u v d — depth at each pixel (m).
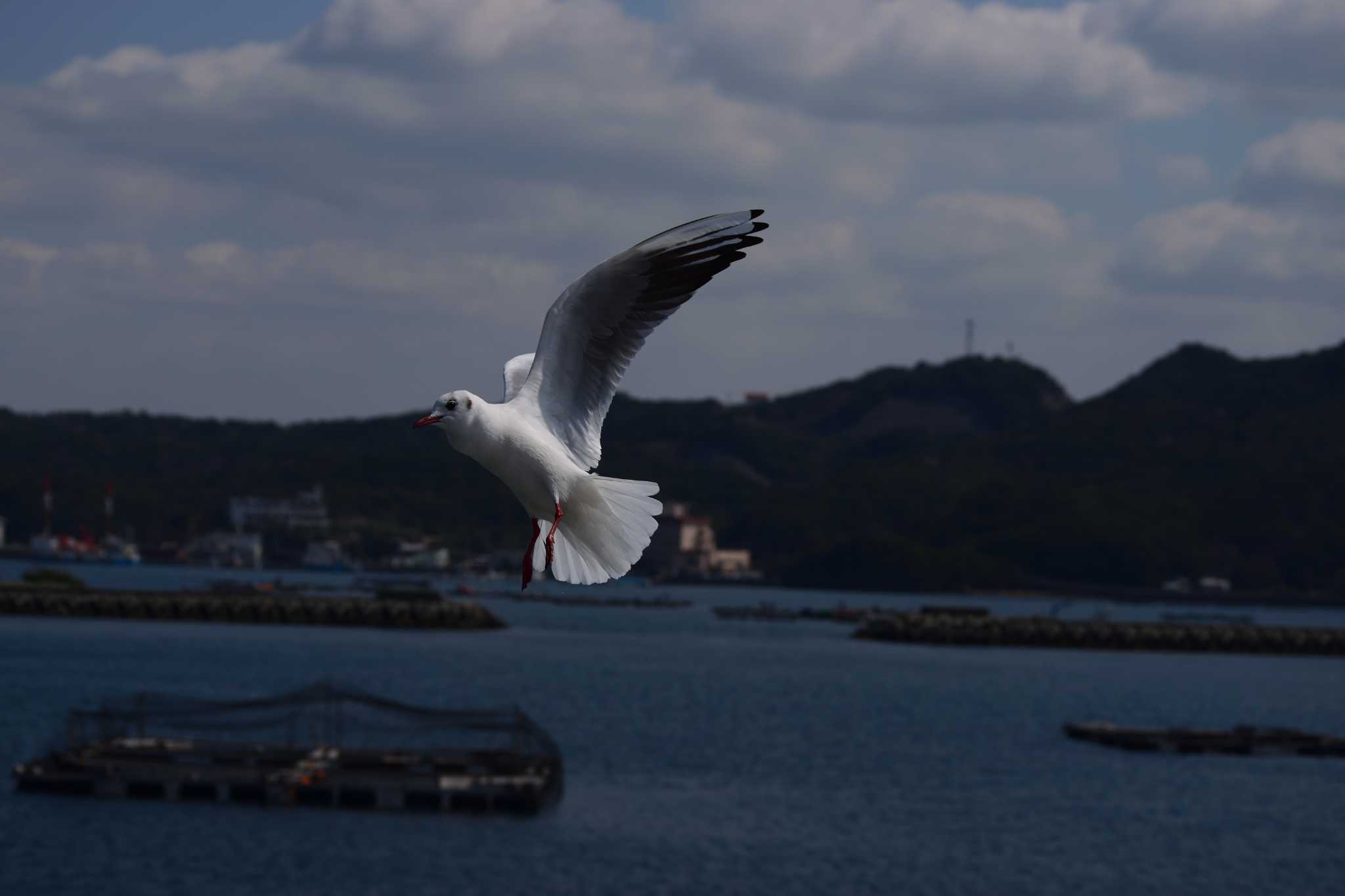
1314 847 38.44
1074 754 54.78
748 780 46.62
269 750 42.41
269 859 32.84
